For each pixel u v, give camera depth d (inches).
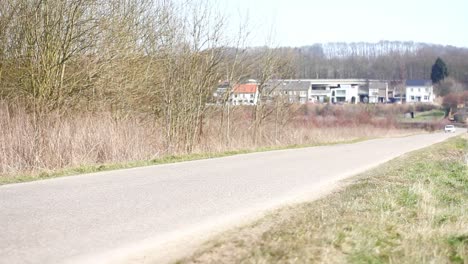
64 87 700.7
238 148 850.8
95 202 328.8
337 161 678.5
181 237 252.8
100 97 749.3
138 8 821.2
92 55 733.3
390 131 2041.1
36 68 678.5
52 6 685.3
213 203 340.8
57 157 538.0
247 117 1015.6
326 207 330.0
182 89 799.7
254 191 396.5
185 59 830.5
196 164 584.1
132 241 242.7
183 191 383.6
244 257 218.8
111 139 609.0
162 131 760.3
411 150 951.6
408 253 244.7
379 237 267.4
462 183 514.6
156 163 585.9
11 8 679.7
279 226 274.7
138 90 795.4
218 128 891.4
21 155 511.2
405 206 355.9
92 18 715.4
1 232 247.9
